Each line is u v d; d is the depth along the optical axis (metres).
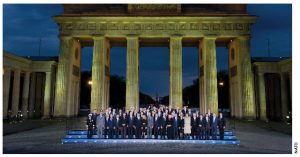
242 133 42.09
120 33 69.44
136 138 33.84
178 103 67.00
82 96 123.56
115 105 136.88
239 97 68.50
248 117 65.81
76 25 69.81
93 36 69.25
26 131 43.41
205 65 68.56
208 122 33.75
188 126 33.50
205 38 69.00
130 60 68.50
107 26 69.69
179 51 68.69
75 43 74.38
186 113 36.09
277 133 42.34
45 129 45.81
